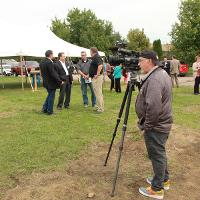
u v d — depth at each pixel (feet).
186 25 125.49
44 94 52.75
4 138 23.71
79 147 21.57
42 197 14.76
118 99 45.88
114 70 54.60
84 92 37.55
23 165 18.26
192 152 21.33
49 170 17.66
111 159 19.58
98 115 32.53
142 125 14.20
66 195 14.97
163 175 14.48
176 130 26.53
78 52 66.80
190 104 41.37
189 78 103.19
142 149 21.31
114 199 14.69
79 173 17.42
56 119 30.45
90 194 14.93
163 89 13.35
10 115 32.99
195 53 124.16
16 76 119.14
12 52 58.34
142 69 13.70
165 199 14.83
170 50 143.33
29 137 23.95
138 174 17.39
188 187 16.11
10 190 15.40
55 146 21.76
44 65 31.86
